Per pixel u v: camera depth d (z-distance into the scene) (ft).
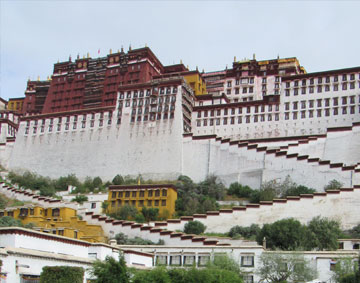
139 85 444.14
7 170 470.39
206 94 483.10
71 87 540.93
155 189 345.72
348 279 159.12
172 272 142.61
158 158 409.90
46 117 473.26
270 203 295.07
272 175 350.23
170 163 403.13
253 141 387.75
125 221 293.43
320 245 240.73
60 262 135.85
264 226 261.24
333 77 406.62
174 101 424.87
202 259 207.41
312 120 401.08
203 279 142.00
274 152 355.56
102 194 364.58
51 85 552.00
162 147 412.16
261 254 197.67
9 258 121.70
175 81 430.61
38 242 141.08
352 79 400.67
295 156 344.90
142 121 429.38
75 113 460.55
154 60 518.78
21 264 124.67
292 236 242.58
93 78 530.27
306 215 287.07
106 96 508.53
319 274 189.47
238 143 376.48
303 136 372.99
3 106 619.67
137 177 410.11
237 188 355.56
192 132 431.02
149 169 409.49
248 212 296.71
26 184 415.03
